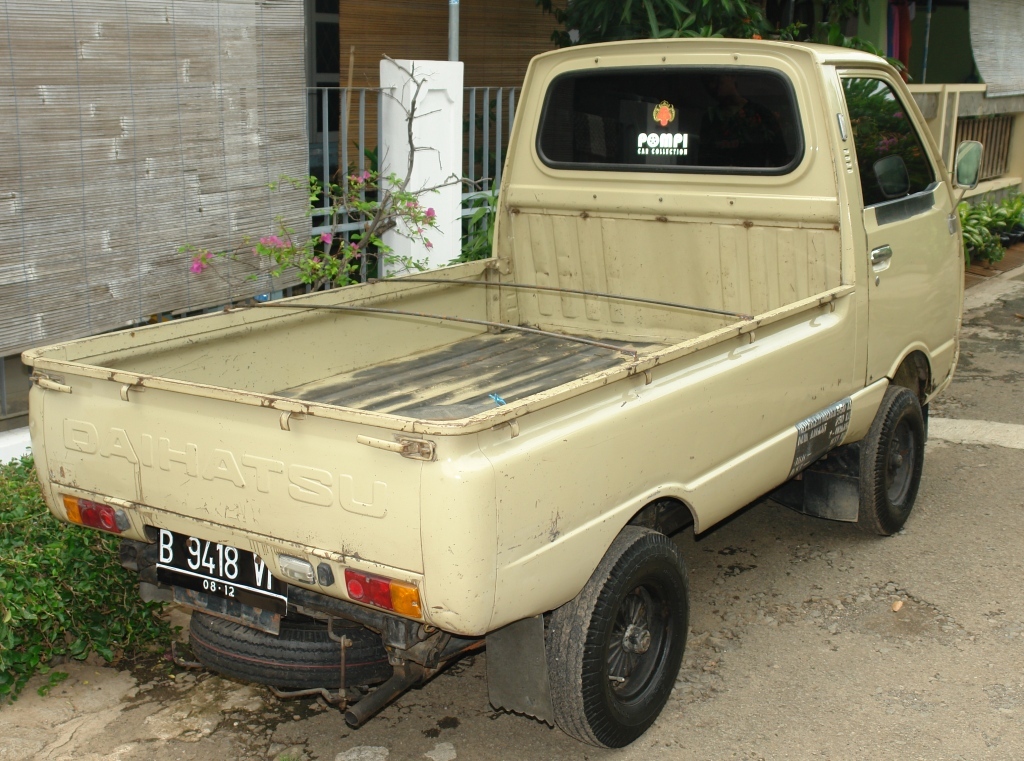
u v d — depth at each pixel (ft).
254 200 20.13
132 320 18.42
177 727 12.21
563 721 11.06
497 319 18.03
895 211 16.15
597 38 27.43
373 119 26.27
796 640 14.21
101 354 11.89
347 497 9.36
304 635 11.26
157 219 18.49
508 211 18.01
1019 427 22.56
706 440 11.86
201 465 10.25
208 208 19.31
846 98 15.25
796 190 15.23
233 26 19.04
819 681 13.20
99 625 13.43
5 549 13.16
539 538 9.68
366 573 9.45
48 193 16.79
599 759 11.70
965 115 41.19
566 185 17.24
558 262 17.85
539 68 17.25
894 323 16.20
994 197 46.24
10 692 12.60
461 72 23.61
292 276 21.21
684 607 12.21
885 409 16.28
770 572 16.21
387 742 12.05
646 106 16.28
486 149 25.80
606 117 16.71
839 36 31.17
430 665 10.30
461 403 13.85
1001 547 16.98
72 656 13.48
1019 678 13.25
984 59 42.01
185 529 10.62
